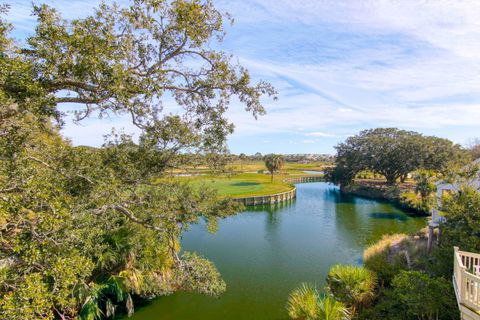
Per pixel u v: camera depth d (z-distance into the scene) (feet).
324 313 28.68
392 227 86.38
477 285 21.04
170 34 21.01
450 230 35.78
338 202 135.95
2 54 14.75
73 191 22.08
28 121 17.54
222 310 40.47
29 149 19.57
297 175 254.47
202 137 27.71
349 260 60.34
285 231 84.17
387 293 34.12
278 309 40.91
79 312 30.71
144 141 27.09
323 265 57.88
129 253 37.40
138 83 18.34
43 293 13.99
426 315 28.86
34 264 15.16
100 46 16.22
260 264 58.49
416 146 160.66
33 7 15.53
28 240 14.70
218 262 59.62
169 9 19.94
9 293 13.14
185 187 32.19
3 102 14.49
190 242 73.26
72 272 15.19
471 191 37.24
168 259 42.65
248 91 25.07
